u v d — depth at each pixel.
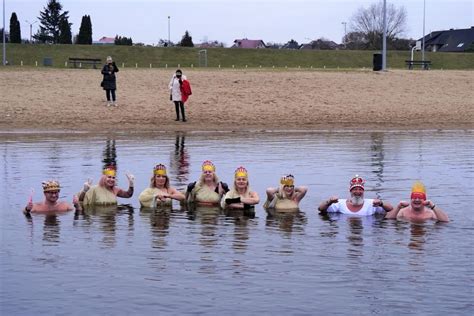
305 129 27.83
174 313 7.51
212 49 86.12
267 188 13.92
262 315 7.46
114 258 9.41
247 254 9.63
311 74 42.62
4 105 31.19
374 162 17.98
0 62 74.88
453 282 8.48
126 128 27.48
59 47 82.19
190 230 11.08
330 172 16.34
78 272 8.81
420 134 26.06
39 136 24.47
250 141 23.02
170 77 40.06
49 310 7.60
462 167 17.20
